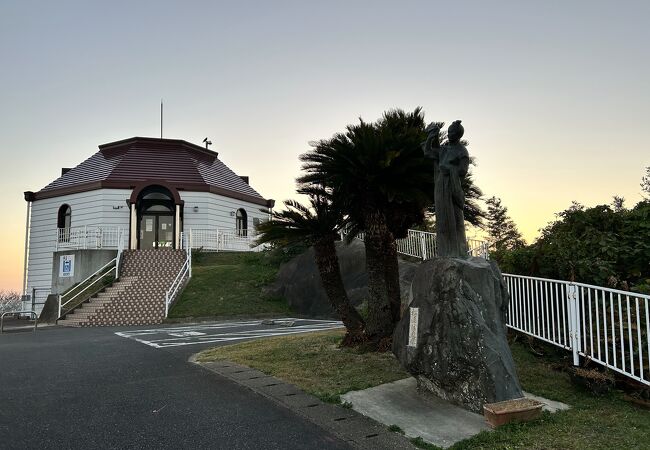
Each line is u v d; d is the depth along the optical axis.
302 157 8.73
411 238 18.53
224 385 6.67
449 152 6.29
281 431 5.03
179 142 30.17
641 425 4.97
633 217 8.53
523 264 8.52
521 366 7.15
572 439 4.62
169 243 27.62
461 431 5.01
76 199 27.39
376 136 8.01
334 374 7.11
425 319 6.07
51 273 27.31
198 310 17.94
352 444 4.74
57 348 10.27
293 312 19.23
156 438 4.80
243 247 29.42
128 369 7.79
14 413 5.51
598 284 7.23
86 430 5.00
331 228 8.84
